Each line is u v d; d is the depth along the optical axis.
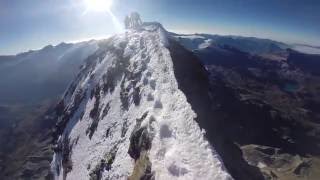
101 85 83.25
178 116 33.34
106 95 74.88
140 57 65.62
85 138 69.88
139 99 49.59
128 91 58.44
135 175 30.45
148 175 27.44
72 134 82.12
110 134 55.81
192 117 31.70
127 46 82.12
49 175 87.69
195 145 27.73
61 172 75.56
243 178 33.81
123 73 71.62
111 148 49.44
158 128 32.62
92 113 77.44
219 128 42.38
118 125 53.78
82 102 94.06
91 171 51.78
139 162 31.81
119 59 79.94
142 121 38.84
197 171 24.62
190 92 43.97
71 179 61.47
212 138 34.50
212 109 46.44
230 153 40.41
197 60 61.06
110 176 41.31
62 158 80.31
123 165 38.88
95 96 83.25
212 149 26.33
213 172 24.02
